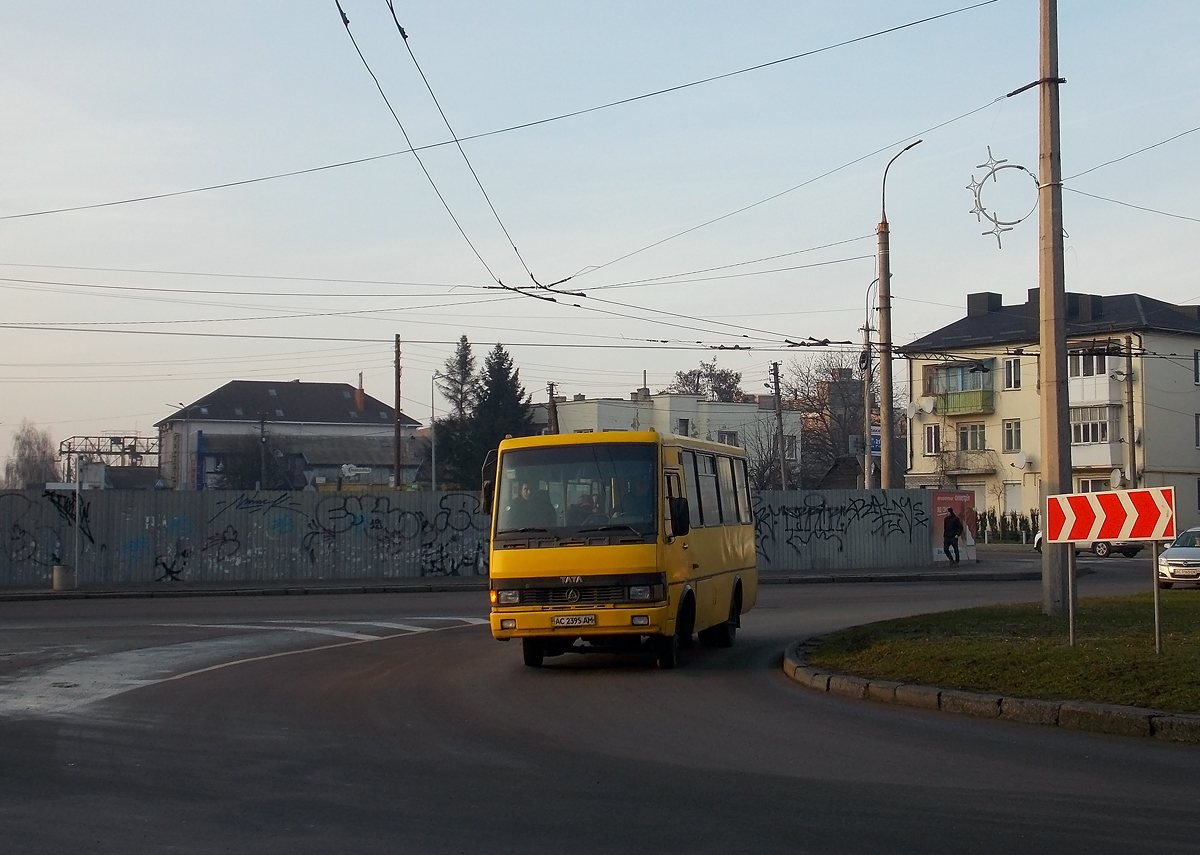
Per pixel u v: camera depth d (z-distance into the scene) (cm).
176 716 1128
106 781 838
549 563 1384
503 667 1478
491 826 701
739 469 1888
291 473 8700
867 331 3475
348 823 712
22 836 688
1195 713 973
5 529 3294
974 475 6931
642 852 642
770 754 915
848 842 659
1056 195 1631
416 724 1068
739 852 641
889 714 1101
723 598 1686
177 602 2830
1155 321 6278
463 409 7906
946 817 714
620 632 1372
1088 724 1005
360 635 1906
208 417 10369
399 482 5178
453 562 3538
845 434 7850
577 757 908
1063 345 1616
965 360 6000
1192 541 2859
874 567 3775
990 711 1074
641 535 1389
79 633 1978
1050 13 1642
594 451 1445
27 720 1109
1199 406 6419
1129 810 729
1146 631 1405
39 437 11219
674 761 890
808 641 1561
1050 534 1325
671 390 8881
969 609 1806
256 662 1555
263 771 868
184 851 655
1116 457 6238
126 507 3353
